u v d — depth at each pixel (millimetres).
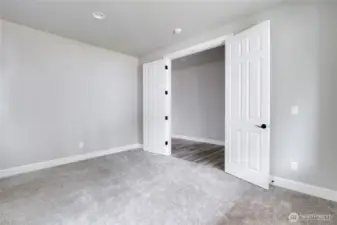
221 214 2098
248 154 2932
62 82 3863
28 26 3369
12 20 3154
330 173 2408
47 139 3689
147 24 3281
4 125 3211
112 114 4730
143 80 4895
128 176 3180
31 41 3447
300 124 2613
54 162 3775
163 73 4426
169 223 1945
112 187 2768
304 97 2570
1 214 2107
